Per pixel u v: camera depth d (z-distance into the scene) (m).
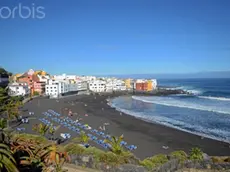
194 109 102.88
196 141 52.00
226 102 128.12
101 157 20.81
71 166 19.34
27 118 76.06
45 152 15.52
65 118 78.31
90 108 108.38
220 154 43.34
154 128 65.12
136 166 20.61
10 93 138.88
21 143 13.62
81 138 44.94
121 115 88.25
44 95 167.12
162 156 24.25
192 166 22.95
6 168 9.07
